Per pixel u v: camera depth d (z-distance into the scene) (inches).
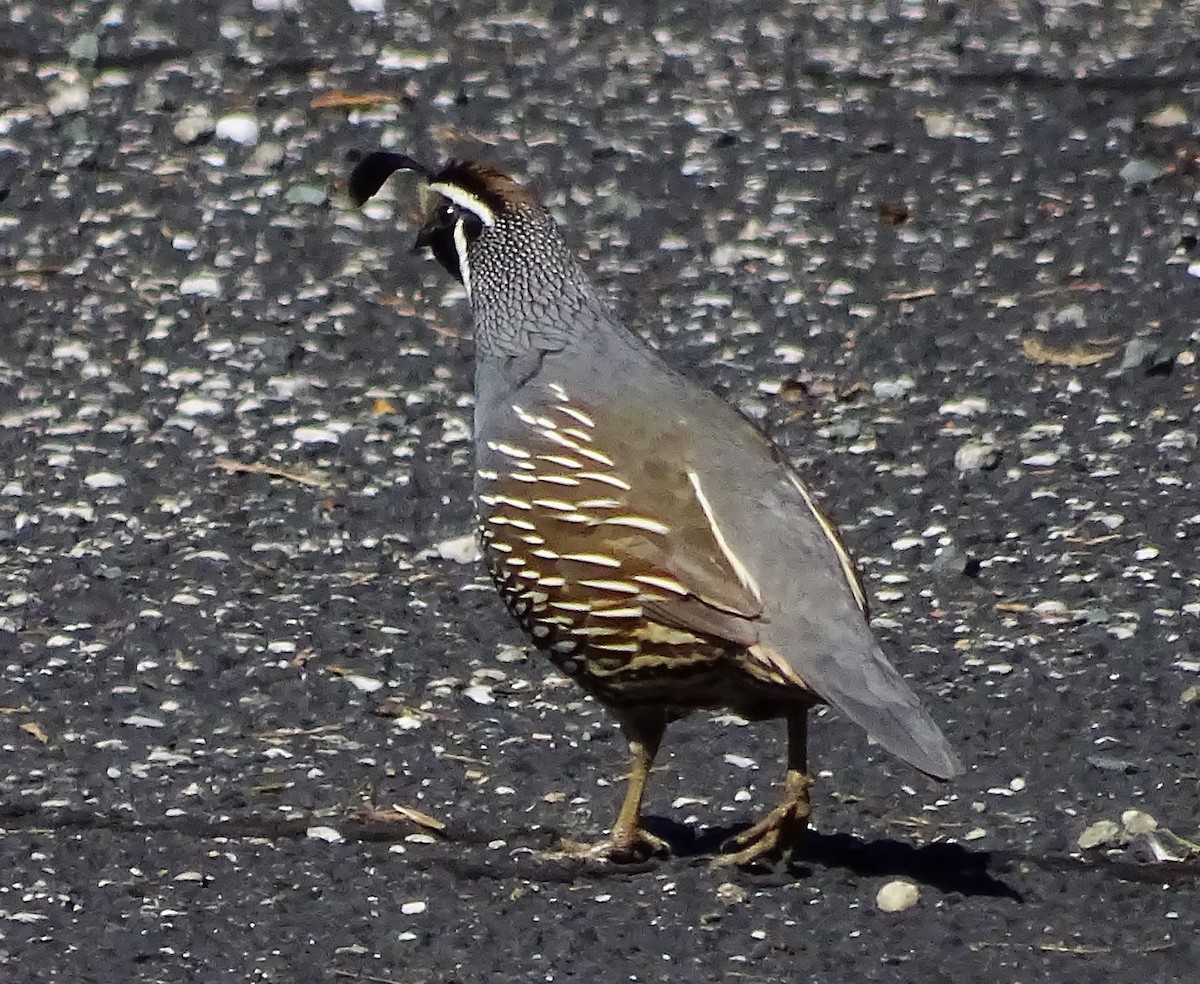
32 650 502.0
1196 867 406.6
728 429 403.5
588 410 405.1
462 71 812.6
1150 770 447.5
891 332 663.1
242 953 376.5
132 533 559.5
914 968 371.6
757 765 456.8
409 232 720.3
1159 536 554.6
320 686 488.4
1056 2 856.9
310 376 642.2
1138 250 701.3
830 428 615.2
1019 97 794.2
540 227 433.4
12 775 447.2
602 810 435.8
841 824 429.1
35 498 575.2
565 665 408.8
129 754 457.4
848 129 778.2
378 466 597.0
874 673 369.1
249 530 562.9
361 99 792.9
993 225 719.1
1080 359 644.7
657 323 673.0
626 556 390.3
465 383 642.2
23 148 759.7
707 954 376.8
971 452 593.9
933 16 847.7
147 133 771.4
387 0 856.3
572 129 778.8
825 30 840.9
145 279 692.7
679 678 393.7
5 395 627.8
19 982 365.1
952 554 545.6
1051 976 368.2
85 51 810.2
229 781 446.3
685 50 829.2
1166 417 615.2
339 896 399.9
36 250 706.8
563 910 394.0
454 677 496.1
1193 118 772.0
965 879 405.7
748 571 382.0
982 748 459.8
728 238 716.7
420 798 439.2
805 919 390.3
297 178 750.5
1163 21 841.5
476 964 373.1
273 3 850.1
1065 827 424.5
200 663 497.4
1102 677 488.4
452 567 548.7
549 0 859.4
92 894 398.6
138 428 613.0
